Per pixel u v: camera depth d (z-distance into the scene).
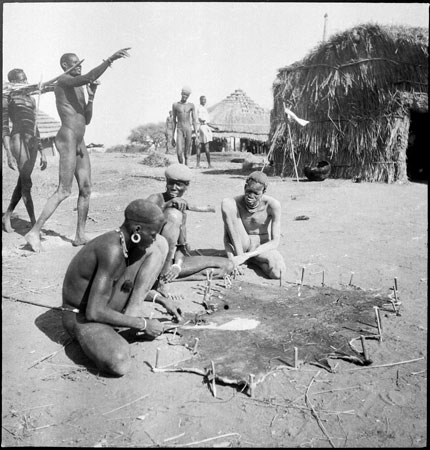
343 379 3.34
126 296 3.79
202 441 2.76
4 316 4.39
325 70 14.25
